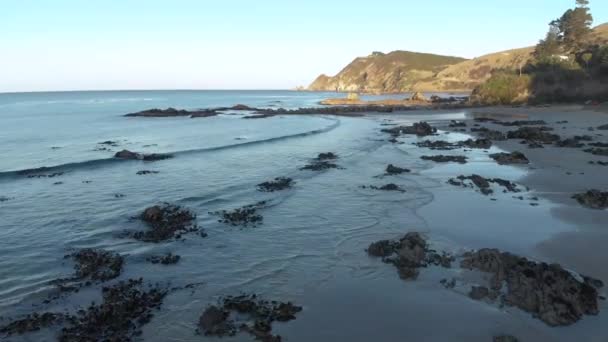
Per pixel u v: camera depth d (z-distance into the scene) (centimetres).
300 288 1033
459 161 2502
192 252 1266
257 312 916
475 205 1634
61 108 8881
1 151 3225
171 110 6994
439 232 1359
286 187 2016
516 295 932
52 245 1330
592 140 3041
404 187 1948
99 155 3028
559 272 959
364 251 1242
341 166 2497
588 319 859
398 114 6512
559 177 2020
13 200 1838
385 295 984
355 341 818
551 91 7025
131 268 1162
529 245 1230
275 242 1335
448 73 18625
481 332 834
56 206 1745
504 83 7612
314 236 1378
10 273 1133
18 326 875
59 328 877
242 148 3253
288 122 5609
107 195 1917
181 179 2225
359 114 6700
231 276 1107
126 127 5000
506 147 2936
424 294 982
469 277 1051
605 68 7000
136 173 2378
